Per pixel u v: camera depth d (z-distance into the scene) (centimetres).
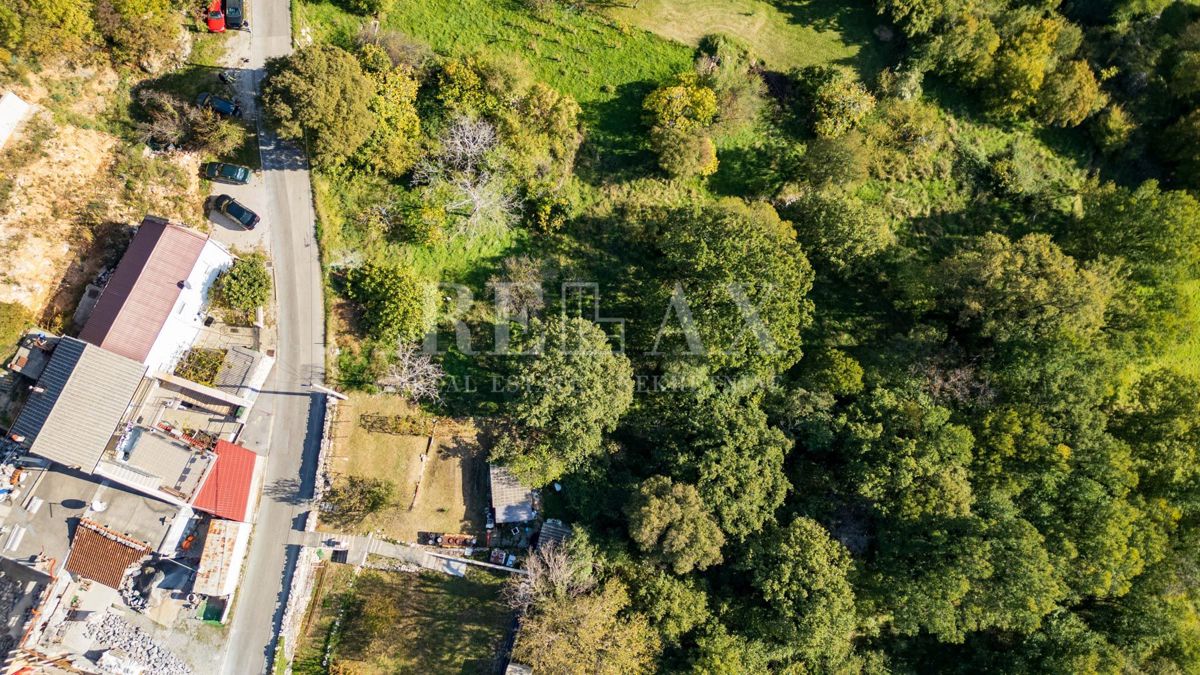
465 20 5831
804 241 5925
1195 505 5597
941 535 5006
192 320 4922
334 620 4997
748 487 5025
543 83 5875
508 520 5031
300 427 5078
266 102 4697
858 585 5231
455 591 5100
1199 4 7000
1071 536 5344
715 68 6050
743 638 4978
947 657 5791
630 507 4928
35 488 4753
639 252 5894
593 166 5938
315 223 5244
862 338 6194
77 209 4819
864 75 6469
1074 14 6938
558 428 4975
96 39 4897
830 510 5416
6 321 4462
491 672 5053
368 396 5172
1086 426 5575
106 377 4472
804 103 6338
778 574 4853
